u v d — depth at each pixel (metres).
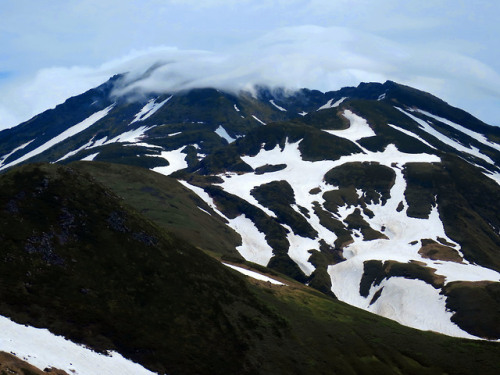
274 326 100.81
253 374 85.50
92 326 75.75
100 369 65.00
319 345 102.00
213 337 88.75
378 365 102.94
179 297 92.62
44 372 52.97
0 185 90.88
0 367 47.62
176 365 78.19
